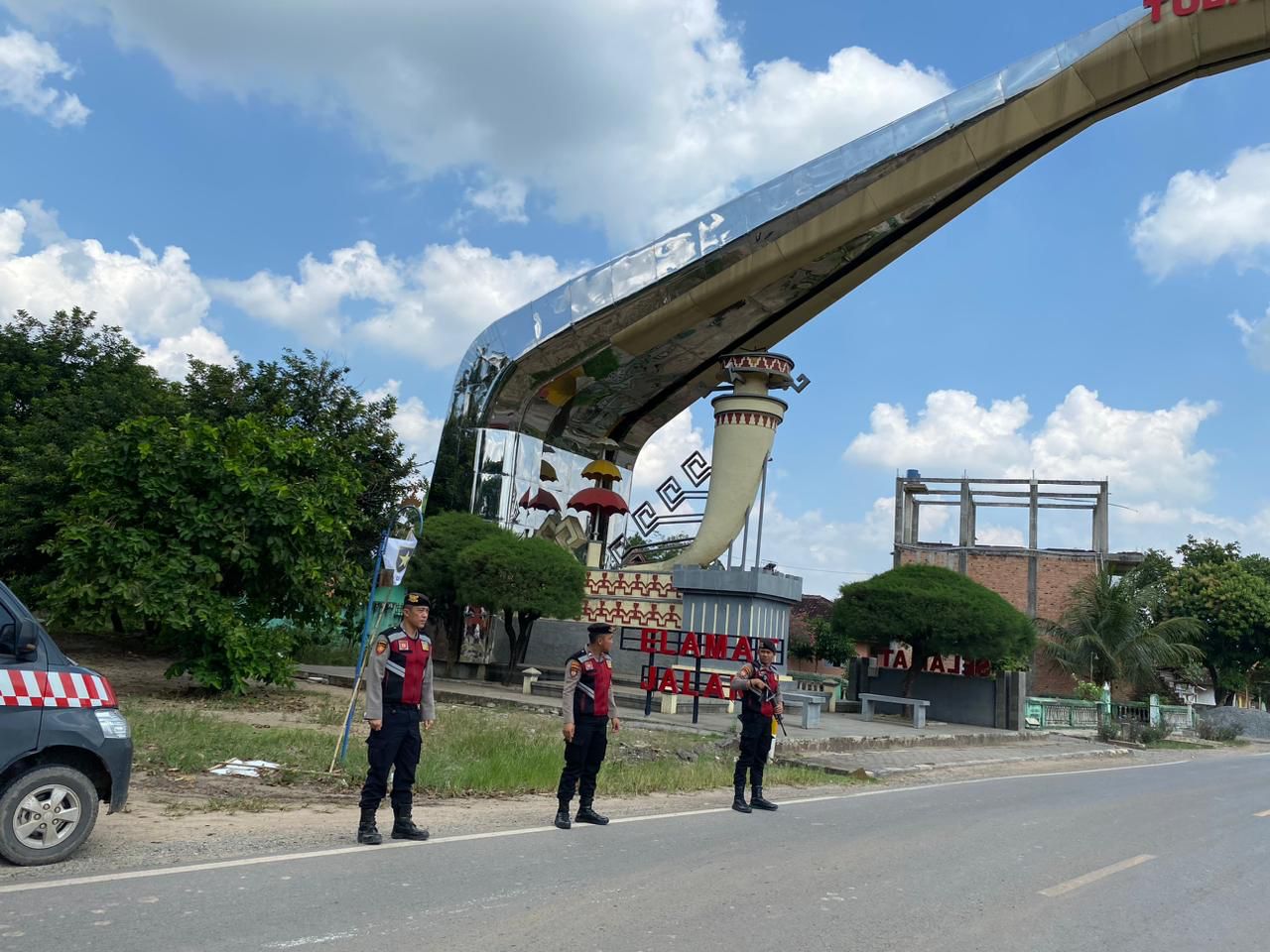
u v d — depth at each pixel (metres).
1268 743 37.81
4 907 5.41
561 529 34.41
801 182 29.31
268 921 5.46
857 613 27.67
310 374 32.81
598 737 9.12
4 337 29.72
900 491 47.56
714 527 30.02
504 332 33.19
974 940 5.93
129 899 5.71
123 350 31.48
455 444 33.72
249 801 9.19
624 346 32.41
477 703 21.95
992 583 44.97
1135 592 38.72
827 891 6.99
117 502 16.69
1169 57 24.81
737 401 30.56
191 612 16.92
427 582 26.78
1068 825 10.93
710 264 30.53
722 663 25.67
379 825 8.52
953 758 19.64
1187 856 9.27
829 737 19.34
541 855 7.60
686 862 7.67
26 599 24.09
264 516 17.41
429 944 5.24
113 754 6.91
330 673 25.62
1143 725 31.62
